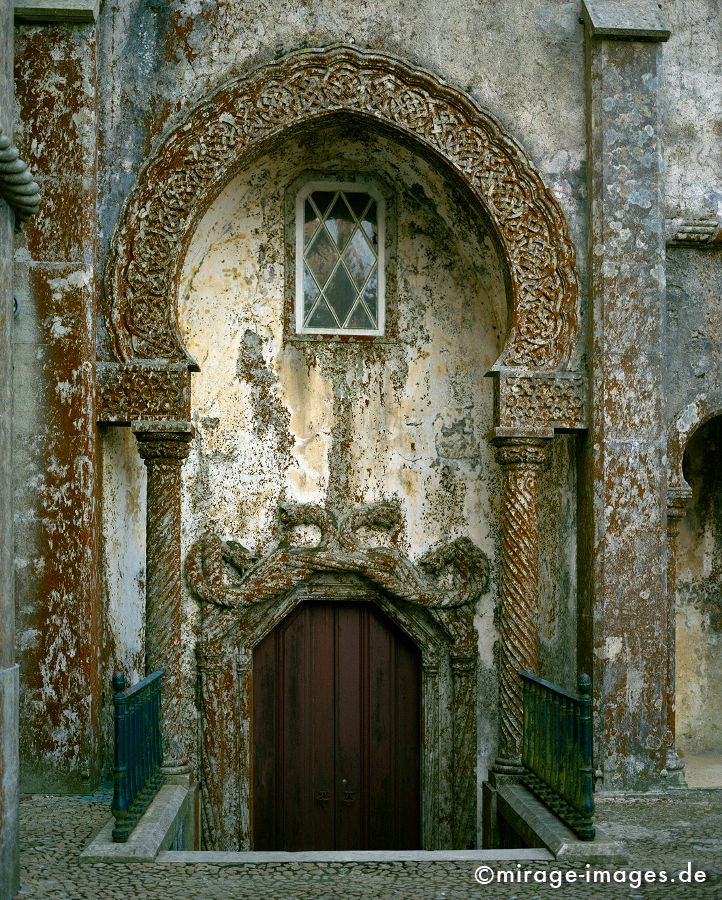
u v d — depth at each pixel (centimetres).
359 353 924
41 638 783
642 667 823
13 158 525
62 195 802
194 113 818
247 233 915
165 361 810
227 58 827
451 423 928
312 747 915
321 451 915
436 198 902
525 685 807
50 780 777
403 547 916
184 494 895
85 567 787
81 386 794
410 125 835
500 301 897
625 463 830
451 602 904
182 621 882
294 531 906
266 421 910
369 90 832
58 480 791
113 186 817
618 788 814
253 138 822
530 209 845
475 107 839
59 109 805
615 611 823
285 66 824
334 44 828
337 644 924
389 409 924
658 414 834
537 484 897
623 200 841
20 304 796
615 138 843
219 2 829
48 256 800
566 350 845
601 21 841
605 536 825
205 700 879
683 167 873
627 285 838
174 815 712
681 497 855
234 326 911
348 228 932
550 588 901
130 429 871
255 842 901
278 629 919
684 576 993
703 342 872
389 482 920
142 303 812
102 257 813
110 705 828
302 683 919
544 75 854
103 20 823
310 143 874
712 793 826
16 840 559
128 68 821
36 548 787
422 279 934
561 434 891
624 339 835
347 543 900
